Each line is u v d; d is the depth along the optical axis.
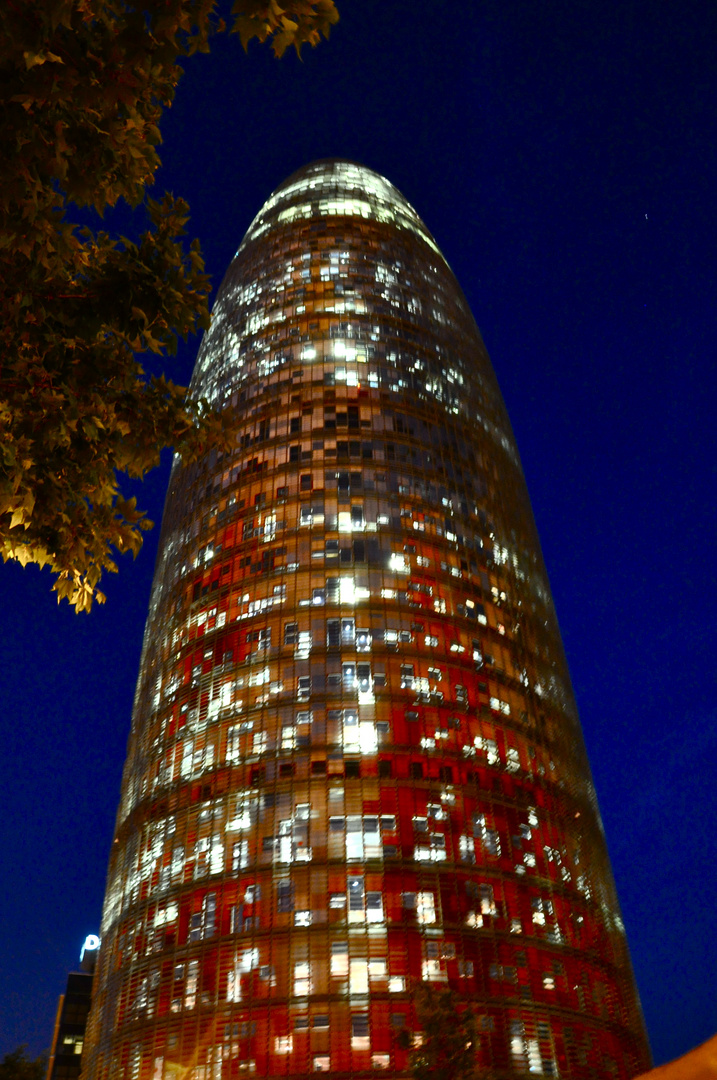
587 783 112.00
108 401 15.77
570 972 86.12
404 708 95.56
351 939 79.81
